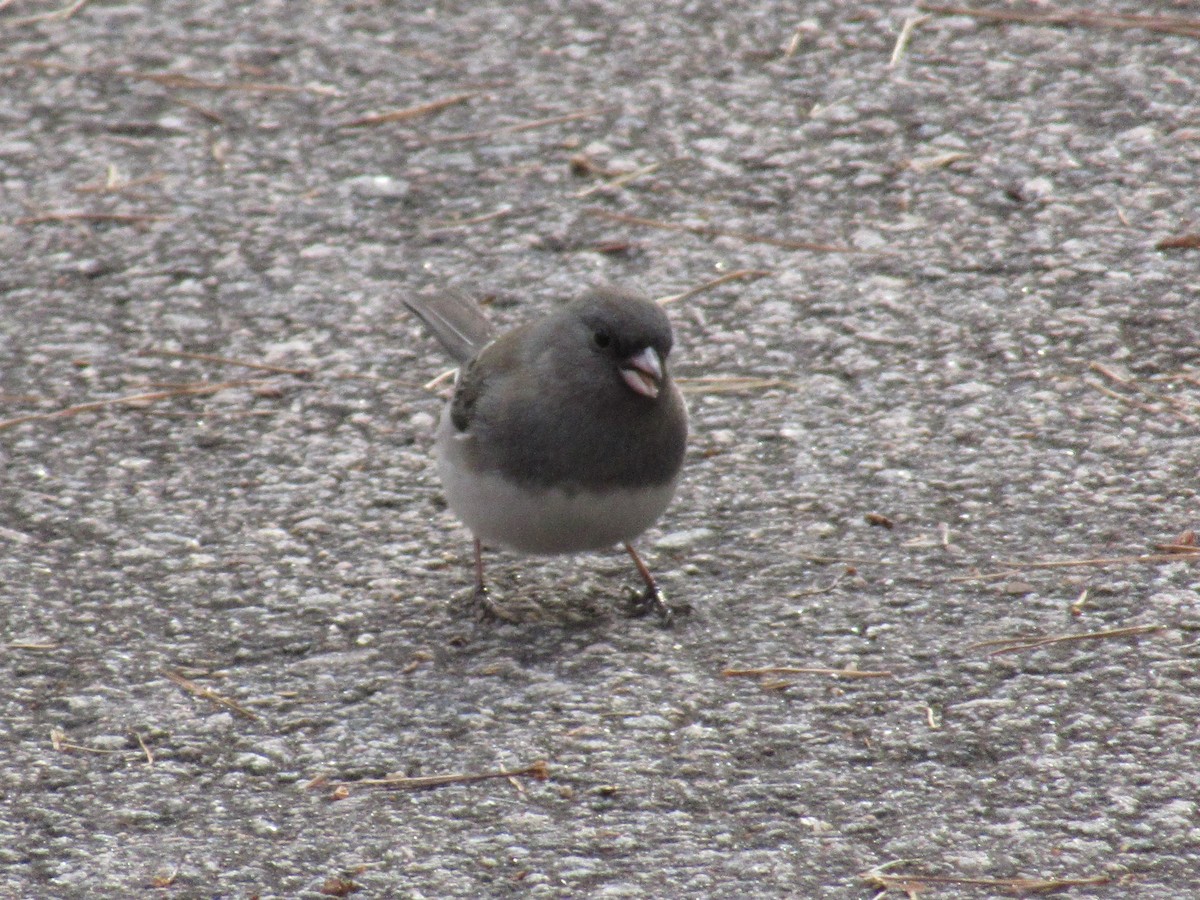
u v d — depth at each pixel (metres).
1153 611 9.02
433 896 7.11
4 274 13.02
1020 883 7.05
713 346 12.00
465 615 9.41
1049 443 10.69
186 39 16.28
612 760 8.04
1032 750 7.96
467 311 11.23
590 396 8.68
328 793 7.88
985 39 15.48
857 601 9.33
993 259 12.62
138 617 9.37
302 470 10.84
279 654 9.04
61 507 10.41
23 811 7.74
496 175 14.12
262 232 13.49
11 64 15.88
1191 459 10.40
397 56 15.88
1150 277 12.23
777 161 14.02
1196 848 7.23
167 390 11.68
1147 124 14.02
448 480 9.20
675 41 15.83
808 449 10.84
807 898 7.01
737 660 8.88
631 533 9.18
